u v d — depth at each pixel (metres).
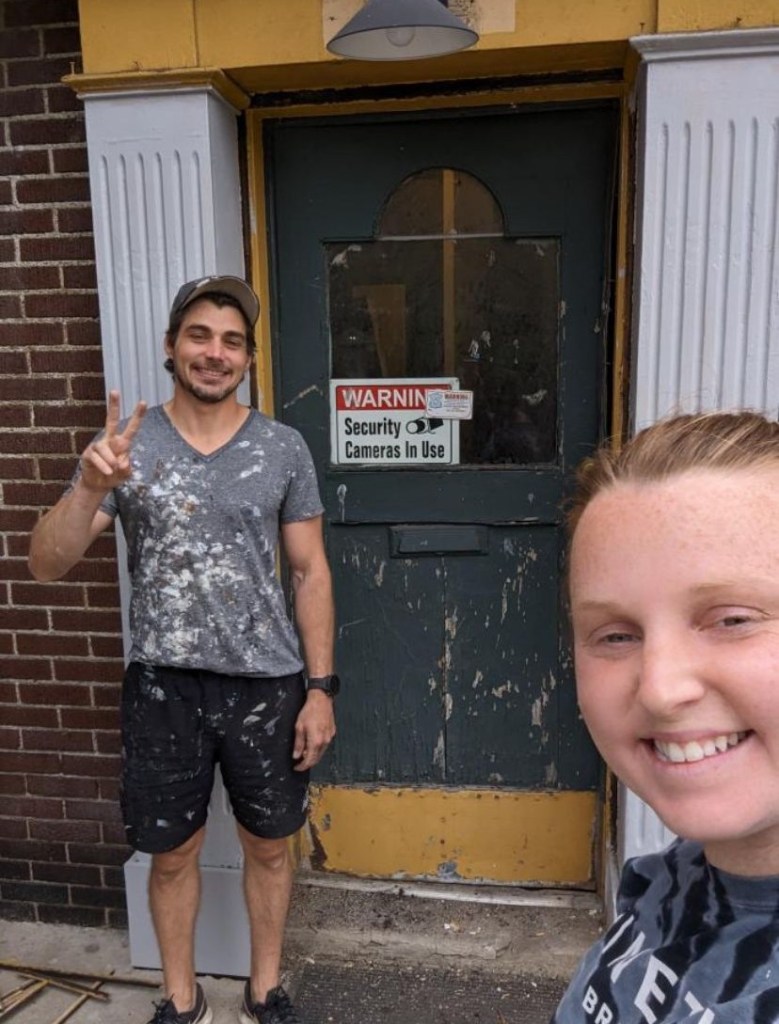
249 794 2.12
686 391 2.16
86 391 2.49
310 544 2.16
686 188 2.08
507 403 2.58
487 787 2.78
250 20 2.19
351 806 2.83
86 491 1.83
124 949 2.69
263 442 2.06
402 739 2.79
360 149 2.50
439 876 2.84
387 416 2.63
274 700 2.09
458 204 2.51
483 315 2.55
